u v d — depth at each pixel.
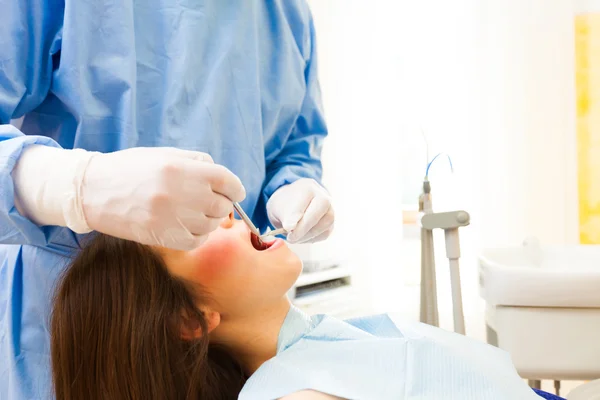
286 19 1.08
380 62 1.95
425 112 2.04
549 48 1.99
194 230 0.56
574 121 2.02
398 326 0.89
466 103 2.00
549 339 1.17
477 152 2.00
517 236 1.98
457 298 1.10
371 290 1.88
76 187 0.56
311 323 0.81
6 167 0.56
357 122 1.92
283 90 1.04
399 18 2.03
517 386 0.73
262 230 1.04
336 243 1.86
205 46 0.94
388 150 1.94
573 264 1.45
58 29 0.82
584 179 2.08
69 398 0.69
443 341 0.83
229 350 0.82
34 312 0.80
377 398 0.61
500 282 1.19
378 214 1.92
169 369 0.69
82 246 0.76
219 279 0.74
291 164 1.06
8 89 0.75
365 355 0.70
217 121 0.94
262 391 0.64
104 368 0.68
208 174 0.55
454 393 0.65
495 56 2.00
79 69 0.80
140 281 0.70
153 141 0.90
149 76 0.90
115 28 0.83
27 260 0.80
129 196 0.54
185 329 0.72
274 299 0.77
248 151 0.97
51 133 0.87
